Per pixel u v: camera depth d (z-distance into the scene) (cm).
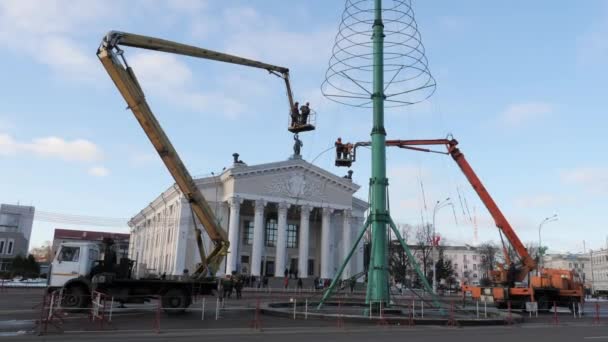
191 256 6259
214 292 2550
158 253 7562
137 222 9750
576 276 3703
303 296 4200
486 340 1567
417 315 2444
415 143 3272
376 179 2530
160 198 7344
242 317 2255
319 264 7262
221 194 6688
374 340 1501
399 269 8369
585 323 2541
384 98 2598
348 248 6950
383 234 2491
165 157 2488
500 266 3725
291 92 3112
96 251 2525
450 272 9931
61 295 2134
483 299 3597
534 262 3478
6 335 1523
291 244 7288
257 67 2959
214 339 1457
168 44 2517
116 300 2411
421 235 10425
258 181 6550
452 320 2155
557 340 1609
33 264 7744
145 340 1416
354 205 7512
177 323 1953
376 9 2667
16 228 10694
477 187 3378
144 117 2391
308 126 3081
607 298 9231
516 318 2445
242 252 6969
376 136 2559
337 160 2850
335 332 1731
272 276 6681
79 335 1535
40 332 1568
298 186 6756
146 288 2448
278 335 1600
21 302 2902
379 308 2383
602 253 14550
